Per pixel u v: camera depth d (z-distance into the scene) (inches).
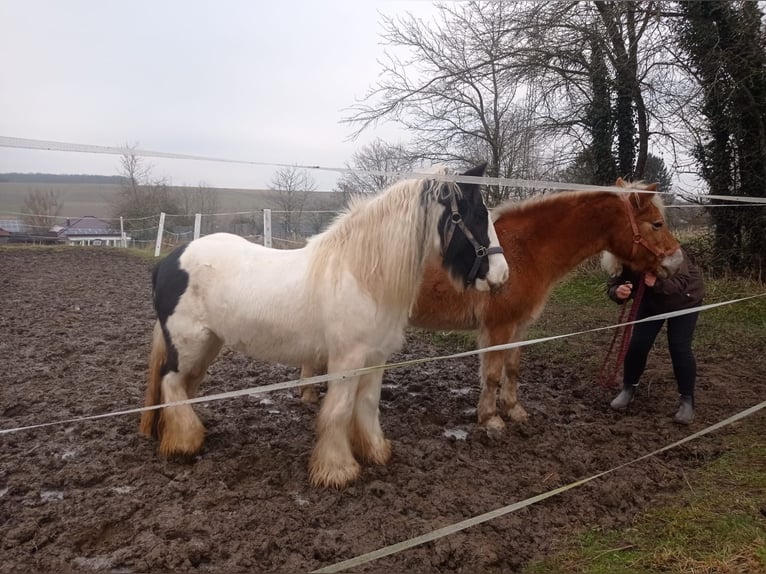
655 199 174.2
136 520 117.3
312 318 133.3
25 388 202.1
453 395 212.4
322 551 108.3
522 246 174.2
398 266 129.3
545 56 417.4
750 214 350.6
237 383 216.7
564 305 356.2
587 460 150.9
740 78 345.4
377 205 132.7
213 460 144.9
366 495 131.0
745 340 271.4
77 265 598.2
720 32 353.7
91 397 194.2
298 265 138.3
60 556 105.7
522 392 215.8
